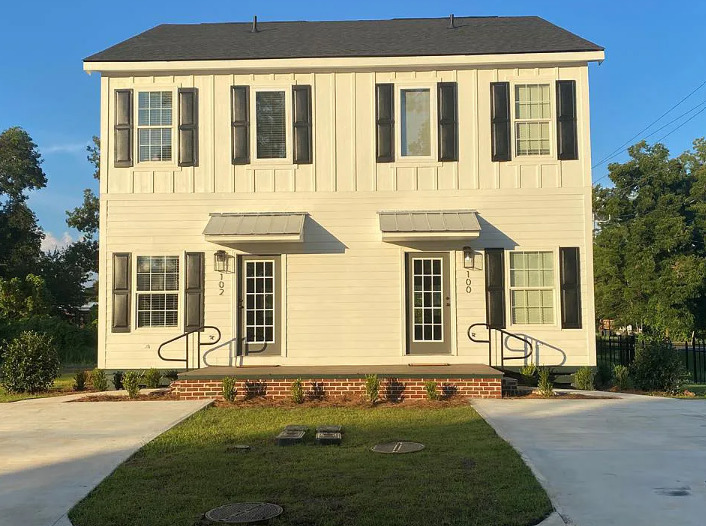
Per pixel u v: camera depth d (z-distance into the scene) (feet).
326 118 46.62
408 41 48.93
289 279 45.88
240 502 18.57
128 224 46.37
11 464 23.41
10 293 93.66
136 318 45.96
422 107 46.73
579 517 17.38
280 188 46.39
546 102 46.26
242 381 39.09
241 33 53.11
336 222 46.14
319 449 25.05
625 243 110.22
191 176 46.55
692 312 104.32
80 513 17.95
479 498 18.74
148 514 17.70
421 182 46.14
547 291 45.55
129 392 39.93
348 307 45.70
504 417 31.73
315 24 55.62
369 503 18.26
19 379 43.65
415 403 36.58
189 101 46.70
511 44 46.85
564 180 45.75
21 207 143.64
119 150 46.60
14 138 142.31
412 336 45.68
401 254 45.73
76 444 26.50
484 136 46.19
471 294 45.57
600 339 60.08
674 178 110.63
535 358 45.11
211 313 45.91
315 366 44.83
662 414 32.63
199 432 28.55
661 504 18.43
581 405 35.42
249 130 46.62
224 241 43.75
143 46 48.98
